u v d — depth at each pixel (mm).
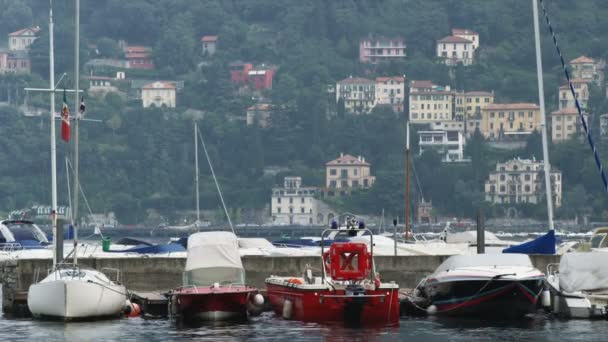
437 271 182875
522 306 174000
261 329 166875
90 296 173625
